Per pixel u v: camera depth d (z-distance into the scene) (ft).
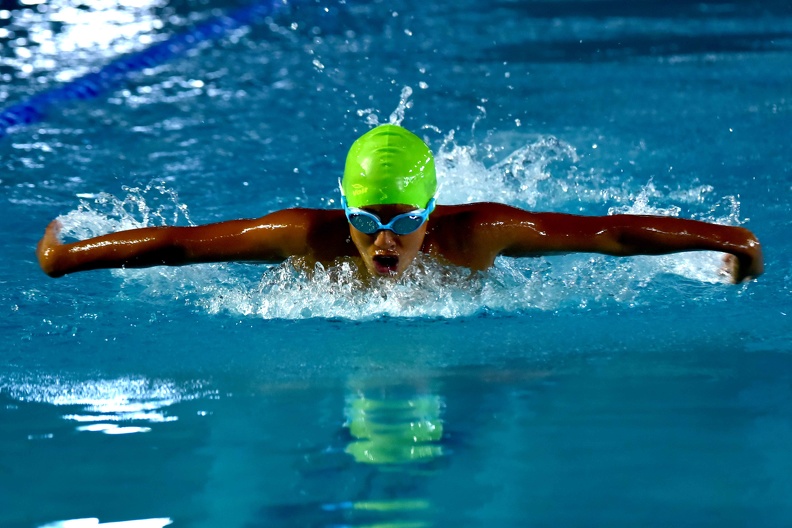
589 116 64.39
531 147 56.59
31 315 34.78
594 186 50.16
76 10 107.55
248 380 28.22
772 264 38.63
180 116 66.49
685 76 75.61
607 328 32.58
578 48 87.10
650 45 88.28
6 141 61.05
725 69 77.66
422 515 19.42
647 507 19.58
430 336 32.19
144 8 107.76
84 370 29.48
